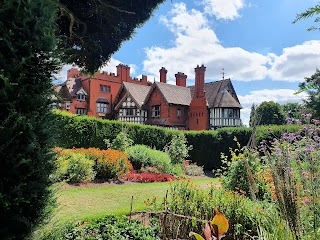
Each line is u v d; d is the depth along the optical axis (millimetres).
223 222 1257
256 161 5016
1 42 1627
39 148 1705
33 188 1695
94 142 11336
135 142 13023
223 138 13617
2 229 1572
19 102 1658
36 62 1775
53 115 1873
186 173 11703
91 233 3334
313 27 1511
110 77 33094
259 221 2836
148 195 6258
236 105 25047
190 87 30281
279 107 22797
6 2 1630
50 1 1896
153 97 27719
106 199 5746
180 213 3352
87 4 4215
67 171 7211
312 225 2248
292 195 1834
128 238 3225
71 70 32906
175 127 26094
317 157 2854
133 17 4598
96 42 4891
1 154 1561
